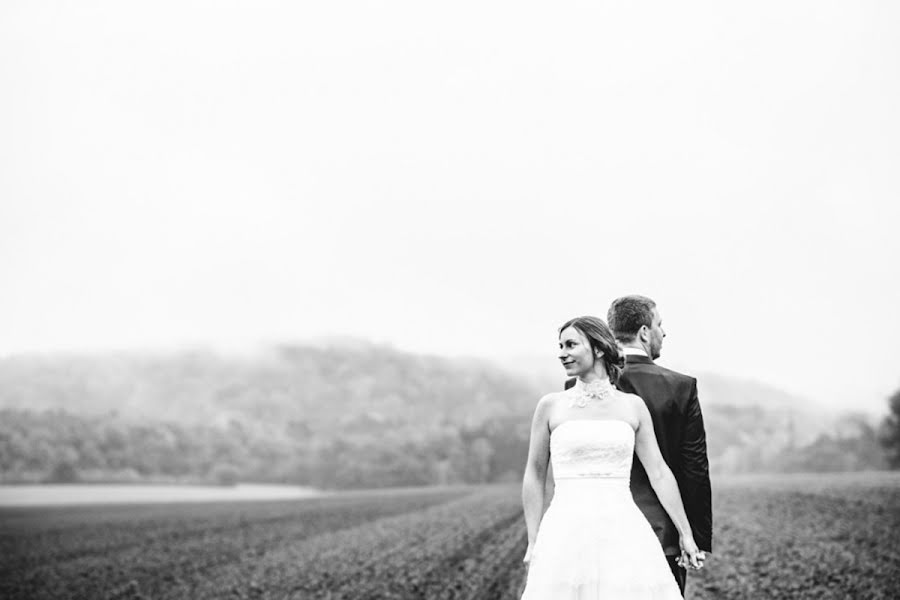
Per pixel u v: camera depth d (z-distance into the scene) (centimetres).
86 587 1595
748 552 1462
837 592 1105
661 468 475
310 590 1425
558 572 452
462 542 1866
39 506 2850
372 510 2603
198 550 1948
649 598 448
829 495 2078
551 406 482
